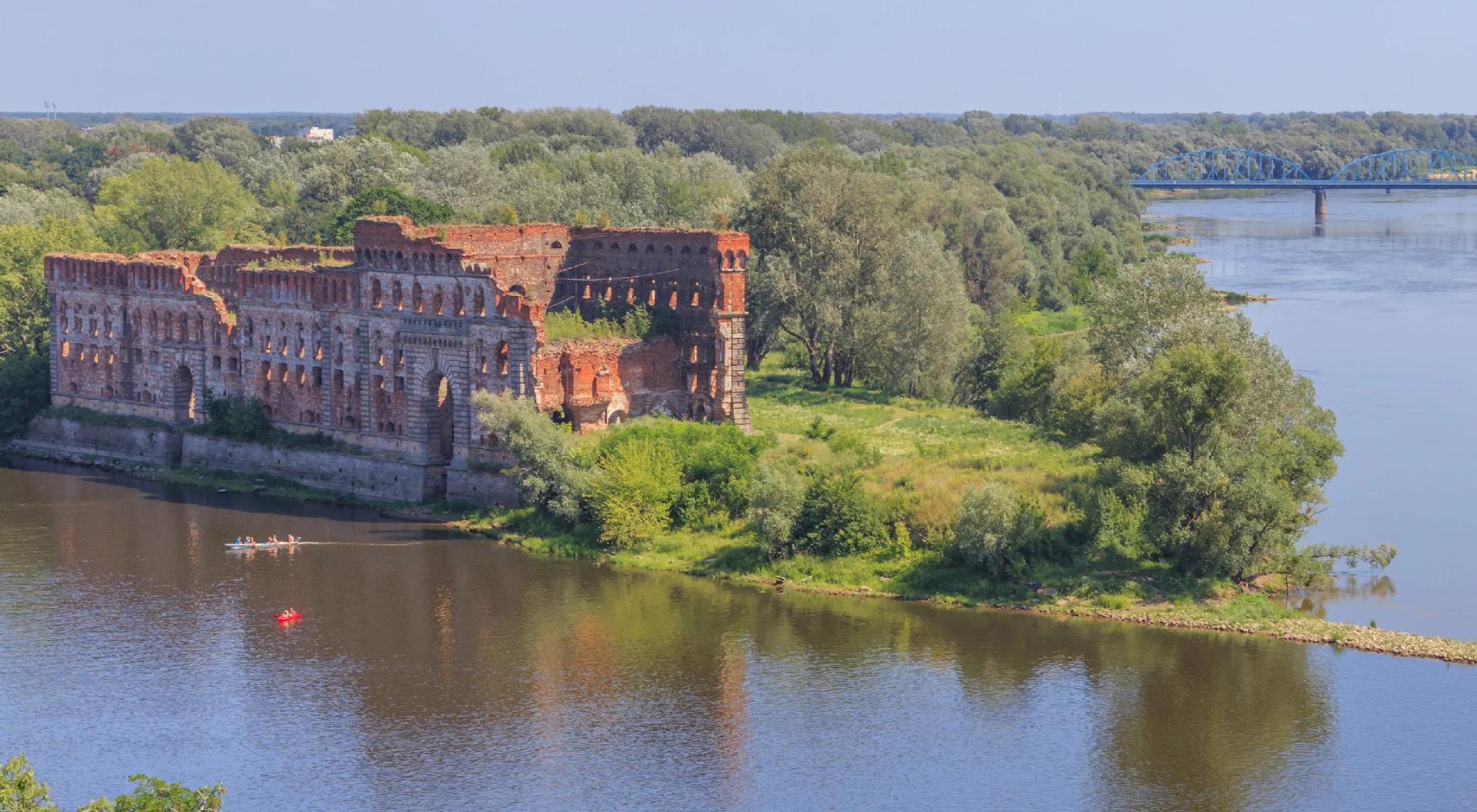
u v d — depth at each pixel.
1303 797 157.00
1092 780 161.50
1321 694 179.25
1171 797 158.00
